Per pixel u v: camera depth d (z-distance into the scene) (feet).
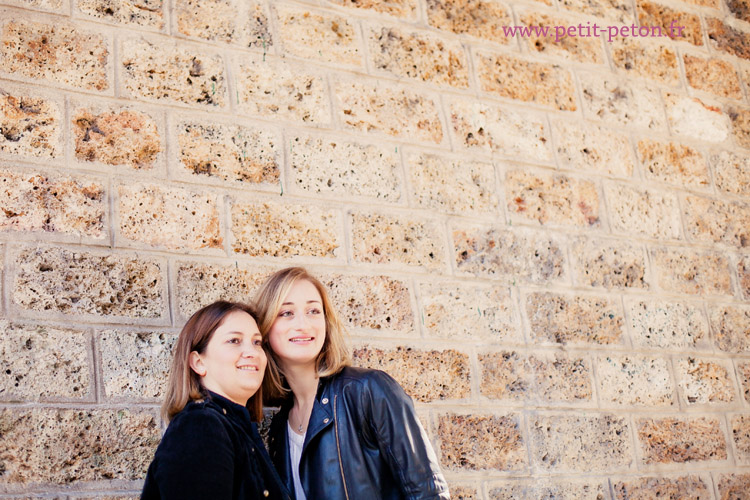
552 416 12.20
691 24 16.43
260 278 10.79
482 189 12.90
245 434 8.08
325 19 12.55
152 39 11.12
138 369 9.78
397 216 12.05
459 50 13.55
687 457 13.14
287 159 11.51
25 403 9.11
